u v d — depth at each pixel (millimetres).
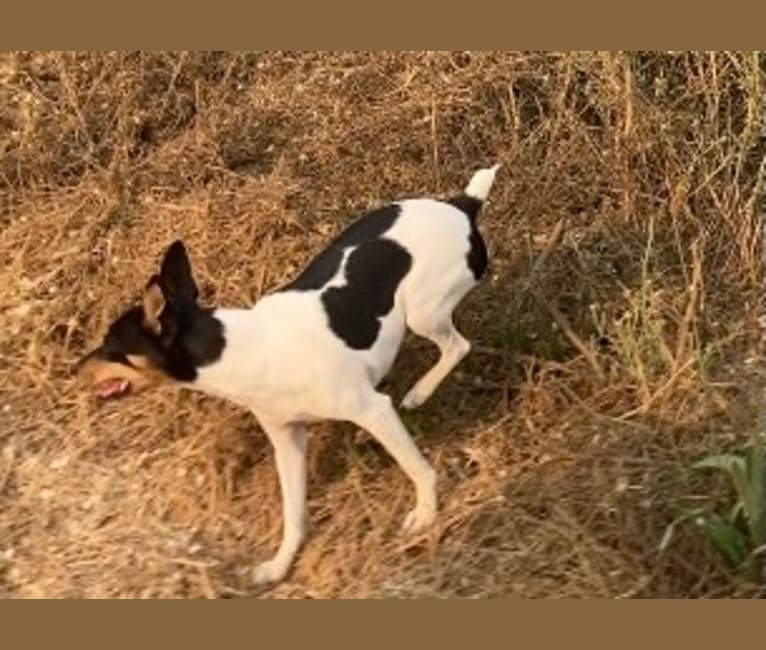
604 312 3256
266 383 2873
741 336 3240
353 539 2949
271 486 3051
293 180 3520
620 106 3518
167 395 3188
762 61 3576
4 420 3230
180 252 2852
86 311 3363
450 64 3717
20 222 3545
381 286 2963
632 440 2986
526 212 3461
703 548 2791
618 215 3449
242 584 2934
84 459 3154
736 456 2824
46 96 3773
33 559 3006
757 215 3389
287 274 3348
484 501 2926
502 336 3238
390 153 3572
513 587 2807
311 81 3754
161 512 3057
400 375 3197
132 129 3705
